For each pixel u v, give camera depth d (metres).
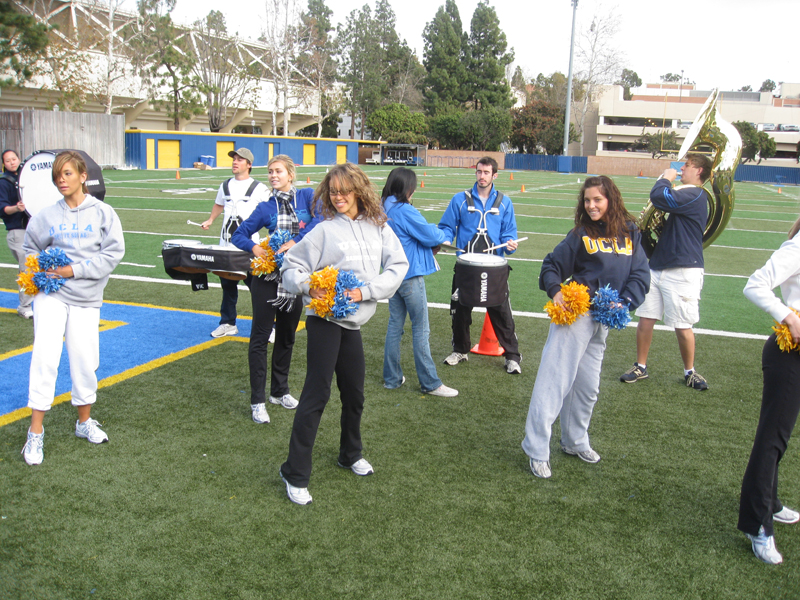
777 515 3.22
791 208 23.02
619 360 5.73
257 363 4.18
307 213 4.33
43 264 3.46
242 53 53.34
